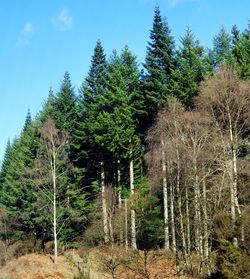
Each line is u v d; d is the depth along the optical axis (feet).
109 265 102.99
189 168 105.50
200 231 96.32
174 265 104.53
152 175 135.33
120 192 139.74
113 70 146.41
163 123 118.62
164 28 144.46
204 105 111.65
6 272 113.60
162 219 135.03
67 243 145.18
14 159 197.36
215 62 142.31
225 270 70.95
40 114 173.27
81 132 148.25
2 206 172.96
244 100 103.96
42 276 104.22
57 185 142.61
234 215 87.10
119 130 134.51
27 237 150.71
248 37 147.84
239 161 107.24
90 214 144.97
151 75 140.36
